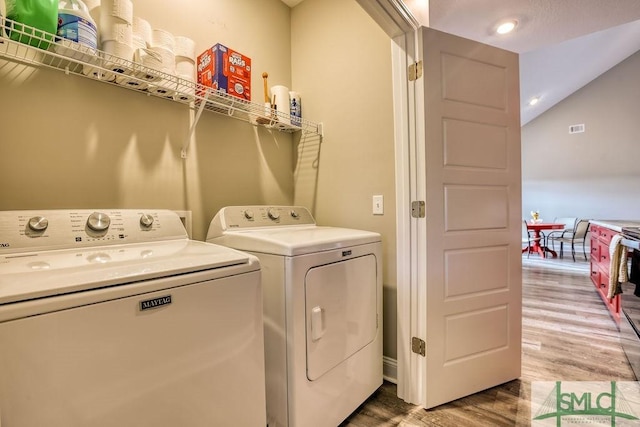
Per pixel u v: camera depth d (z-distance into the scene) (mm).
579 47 4777
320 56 2197
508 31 2203
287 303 1259
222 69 1595
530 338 2514
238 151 1974
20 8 1027
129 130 1488
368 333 1647
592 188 6922
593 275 3949
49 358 646
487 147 1798
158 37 1431
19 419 613
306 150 2271
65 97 1301
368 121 1954
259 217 1788
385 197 1882
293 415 1255
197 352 874
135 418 760
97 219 1162
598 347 2348
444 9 1940
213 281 913
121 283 750
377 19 1620
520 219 1907
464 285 1744
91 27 1162
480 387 1801
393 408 1664
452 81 1703
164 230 1333
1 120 1157
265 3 2182
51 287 661
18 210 1085
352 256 1532
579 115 7023
